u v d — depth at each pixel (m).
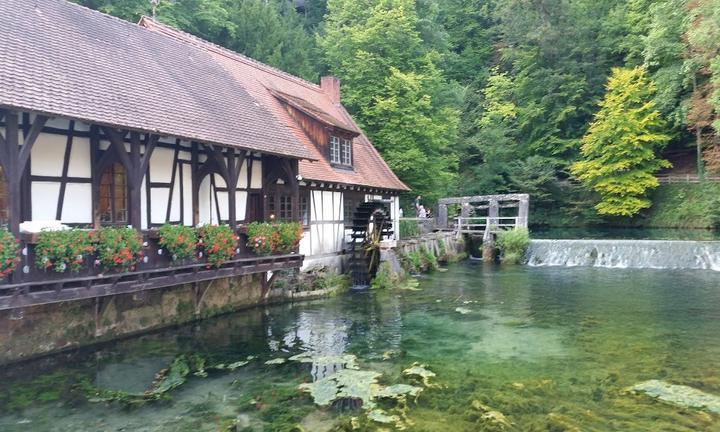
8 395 7.08
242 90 13.48
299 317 12.04
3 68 7.14
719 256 19.30
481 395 7.09
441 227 27.08
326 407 6.74
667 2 25.48
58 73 8.05
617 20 32.22
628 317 11.95
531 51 34.34
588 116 33.28
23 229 7.21
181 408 6.72
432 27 29.27
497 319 11.89
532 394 7.13
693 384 7.50
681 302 13.55
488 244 24.22
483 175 32.56
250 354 9.06
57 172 8.59
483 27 41.16
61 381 7.60
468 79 39.19
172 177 10.77
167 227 8.93
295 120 16.42
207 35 22.81
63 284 7.35
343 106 22.80
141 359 8.67
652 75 28.58
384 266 16.73
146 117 8.76
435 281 17.78
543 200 32.66
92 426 6.16
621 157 28.59
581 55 33.84
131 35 11.36
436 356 9.00
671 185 29.25
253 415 6.52
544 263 22.73
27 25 8.60
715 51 21.86
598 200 30.97
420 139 23.52
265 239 11.09
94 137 9.15
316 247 15.45
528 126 34.59
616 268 20.56
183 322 10.77
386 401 6.91
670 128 29.39
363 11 24.31
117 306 9.41
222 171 10.48
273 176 13.41
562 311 12.73
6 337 7.71
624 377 7.82
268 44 24.20
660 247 20.53
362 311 12.77
